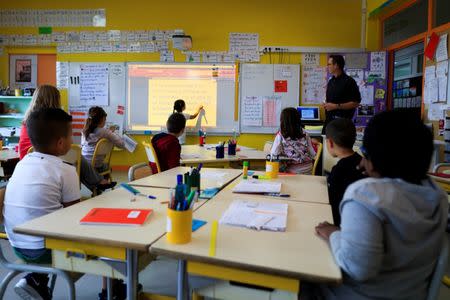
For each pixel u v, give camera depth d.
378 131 0.97
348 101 3.98
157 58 5.97
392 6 5.14
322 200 1.63
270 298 1.00
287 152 2.90
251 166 3.48
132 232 1.16
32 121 1.52
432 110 4.31
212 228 1.20
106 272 1.16
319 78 5.79
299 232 1.20
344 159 1.82
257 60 5.86
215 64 5.91
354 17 5.77
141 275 2.26
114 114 6.07
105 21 6.00
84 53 6.06
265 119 5.88
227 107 5.94
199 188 1.67
